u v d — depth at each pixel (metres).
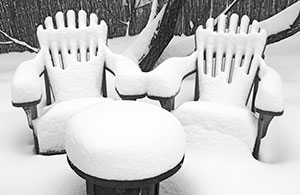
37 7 5.49
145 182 1.64
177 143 1.75
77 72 2.94
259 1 5.36
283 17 3.93
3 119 3.00
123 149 1.63
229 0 5.23
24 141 2.72
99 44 3.03
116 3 5.66
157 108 1.99
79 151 1.69
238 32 2.97
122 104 2.01
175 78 2.56
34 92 2.32
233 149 2.45
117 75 2.52
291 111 3.11
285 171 2.29
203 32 2.98
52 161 2.41
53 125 2.47
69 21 3.06
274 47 4.95
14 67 4.86
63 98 2.86
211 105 2.58
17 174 2.26
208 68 2.93
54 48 2.96
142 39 4.01
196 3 5.22
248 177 2.23
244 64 2.88
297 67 4.19
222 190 2.12
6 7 5.35
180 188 2.16
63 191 2.13
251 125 2.46
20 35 5.54
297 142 2.63
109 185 1.64
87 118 1.85
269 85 2.34
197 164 2.35
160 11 3.91
